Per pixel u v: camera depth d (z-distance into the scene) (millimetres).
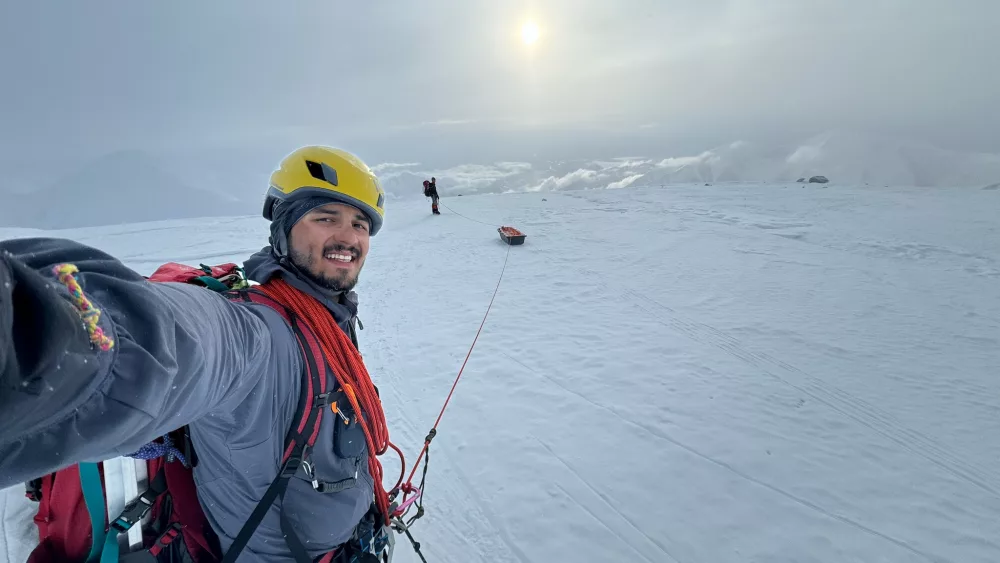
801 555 3961
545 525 4156
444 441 5344
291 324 1385
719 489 4648
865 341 8039
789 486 4711
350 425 1442
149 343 737
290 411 1328
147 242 19500
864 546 4070
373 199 1546
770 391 6461
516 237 15570
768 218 18281
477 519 4195
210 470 1299
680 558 3900
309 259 1457
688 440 5387
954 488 4766
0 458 601
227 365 1026
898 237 15062
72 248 733
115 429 670
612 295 10562
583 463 4969
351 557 1648
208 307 1025
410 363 7410
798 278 11445
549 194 28281
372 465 1686
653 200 23719
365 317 9648
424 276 12633
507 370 7082
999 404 6199
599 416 5836
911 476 4914
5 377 482
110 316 707
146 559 1301
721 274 11883
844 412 6012
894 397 6363
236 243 18984
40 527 1299
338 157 1497
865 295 10234
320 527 1456
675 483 4711
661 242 15312
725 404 6133
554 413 5910
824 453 5215
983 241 14320
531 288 11242
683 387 6551
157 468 1334
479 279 12148
